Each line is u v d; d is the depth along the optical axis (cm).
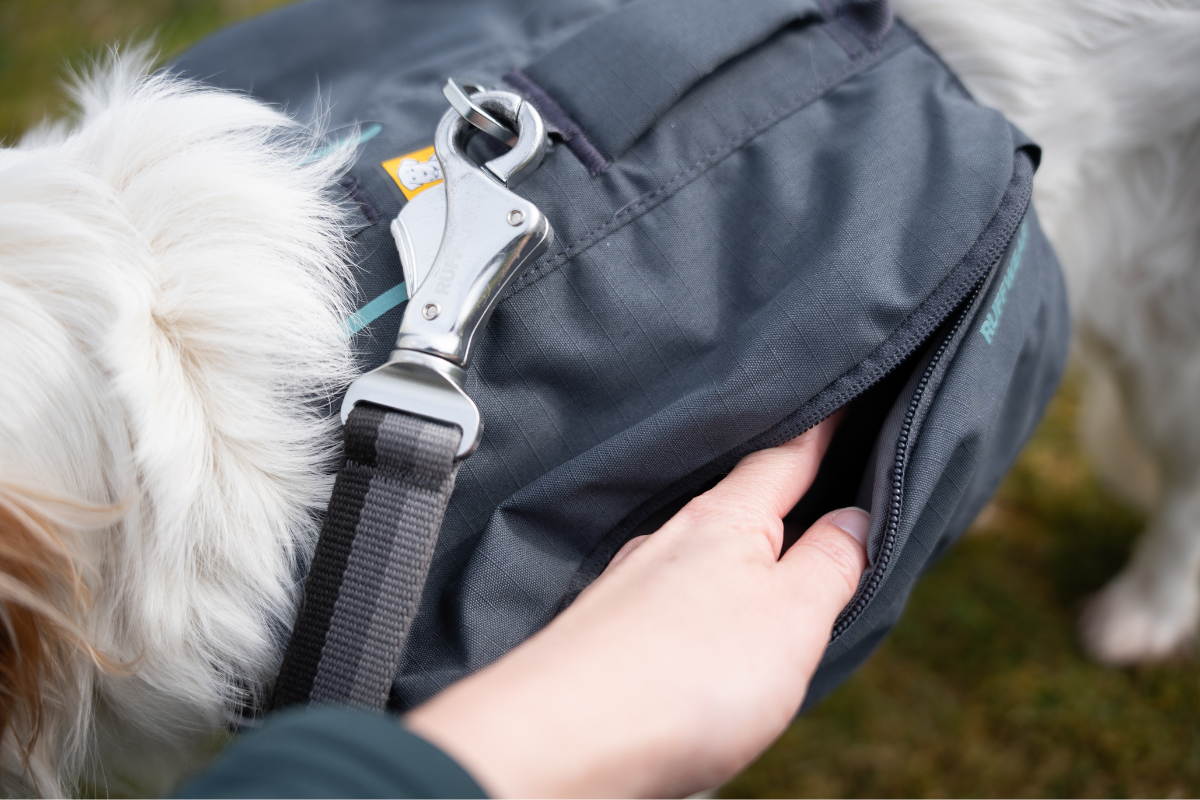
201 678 54
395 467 48
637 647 40
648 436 51
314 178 57
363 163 58
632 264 55
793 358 52
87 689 54
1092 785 122
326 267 55
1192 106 80
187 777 65
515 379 54
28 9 205
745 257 57
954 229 55
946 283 54
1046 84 78
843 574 49
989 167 57
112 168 54
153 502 49
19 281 49
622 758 37
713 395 51
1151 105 80
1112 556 140
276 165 57
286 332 52
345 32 76
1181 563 121
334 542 49
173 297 51
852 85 64
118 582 52
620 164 57
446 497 48
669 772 38
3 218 50
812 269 54
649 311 55
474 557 52
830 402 53
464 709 36
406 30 77
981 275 55
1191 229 87
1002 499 146
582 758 36
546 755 35
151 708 56
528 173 54
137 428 48
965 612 136
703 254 57
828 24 67
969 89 77
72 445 49
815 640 45
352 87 71
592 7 72
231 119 58
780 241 57
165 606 52
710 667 40
